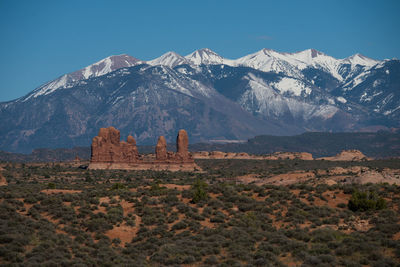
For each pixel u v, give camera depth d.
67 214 86.06
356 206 91.50
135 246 75.31
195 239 76.06
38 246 68.81
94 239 78.06
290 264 65.06
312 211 89.25
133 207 94.12
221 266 64.19
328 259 65.00
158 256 68.62
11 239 69.69
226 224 82.81
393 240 70.44
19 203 91.94
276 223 84.75
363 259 64.62
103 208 93.38
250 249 70.44
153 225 84.69
